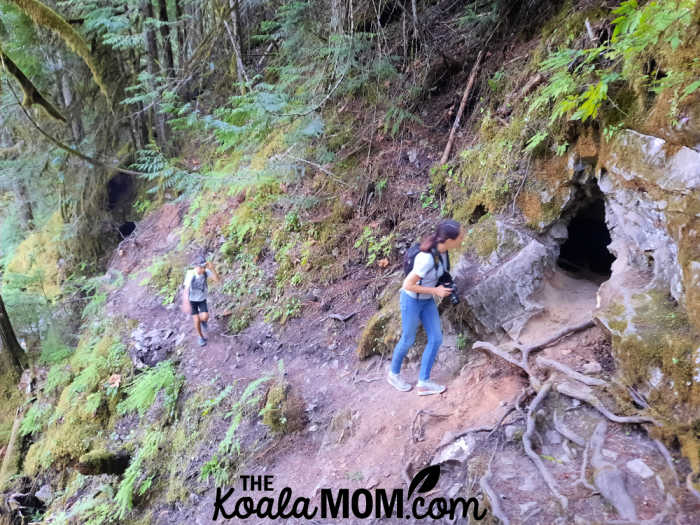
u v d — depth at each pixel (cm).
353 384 522
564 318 428
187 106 838
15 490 704
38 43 1020
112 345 763
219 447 529
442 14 780
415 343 500
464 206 555
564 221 485
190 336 704
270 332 643
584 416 331
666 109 359
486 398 398
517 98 550
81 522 582
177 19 1086
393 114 716
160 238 991
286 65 877
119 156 1137
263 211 766
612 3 486
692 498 260
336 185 717
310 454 476
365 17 804
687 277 320
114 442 648
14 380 881
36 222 1255
